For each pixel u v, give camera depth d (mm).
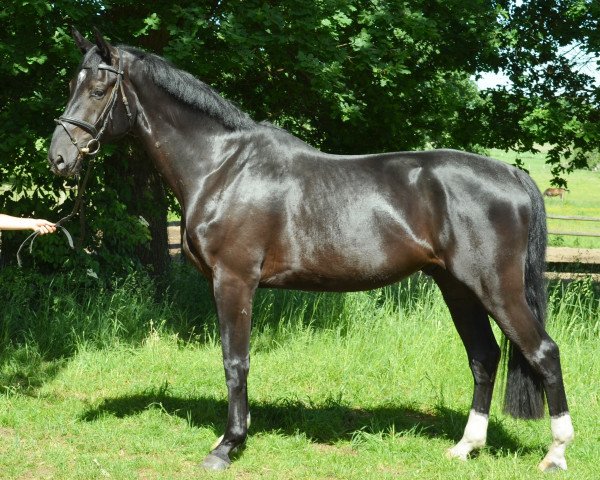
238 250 3930
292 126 8984
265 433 4512
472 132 9422
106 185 7609
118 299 7141
